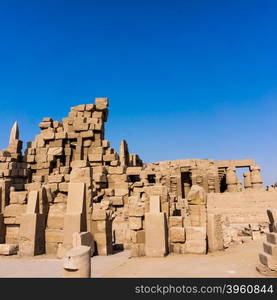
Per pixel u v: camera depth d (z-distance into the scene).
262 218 23.47
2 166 29.30
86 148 30.06
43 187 15.38
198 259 11.31
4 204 16.23
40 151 30.56
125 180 27.17
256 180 35.34
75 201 14.51
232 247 14.50
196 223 13.43
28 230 14.17
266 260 8.38
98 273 9.55
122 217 22.58
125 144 34.53
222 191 40.03
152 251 12.27
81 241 12.73
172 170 36.25
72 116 31.12
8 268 11.02
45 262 12.23
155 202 12.96
